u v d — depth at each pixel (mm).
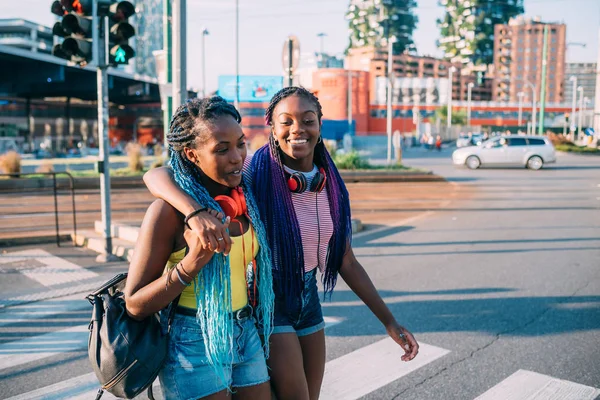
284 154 2594
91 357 1972
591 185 20062
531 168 28016
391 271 7496
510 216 12734
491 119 121250
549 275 7273
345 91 100562
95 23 7586
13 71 41594
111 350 1927
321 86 101125
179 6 8172
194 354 2031
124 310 2018
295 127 2480
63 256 8359
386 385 4129
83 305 6051
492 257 8367
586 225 11391
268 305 2209
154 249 1922
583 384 4117
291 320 2562
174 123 2061
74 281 6980
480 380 4195
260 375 2158
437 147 54656
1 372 4359
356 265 2781
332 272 2701
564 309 5848
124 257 8141
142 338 1969
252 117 75562
